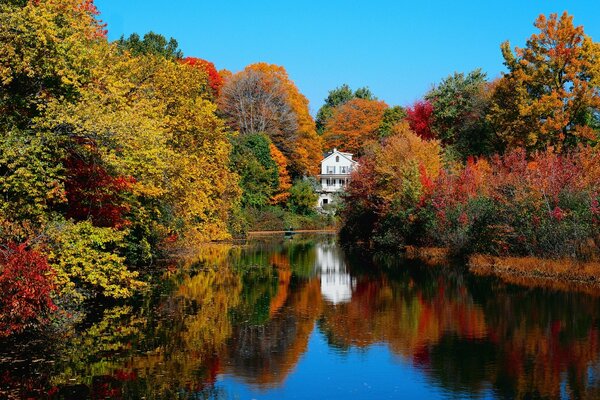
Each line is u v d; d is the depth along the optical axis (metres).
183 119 28.86
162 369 13.50
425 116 63.56
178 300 22.48
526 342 15.77
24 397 11.54
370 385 12.49
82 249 17.64
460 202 36.47
